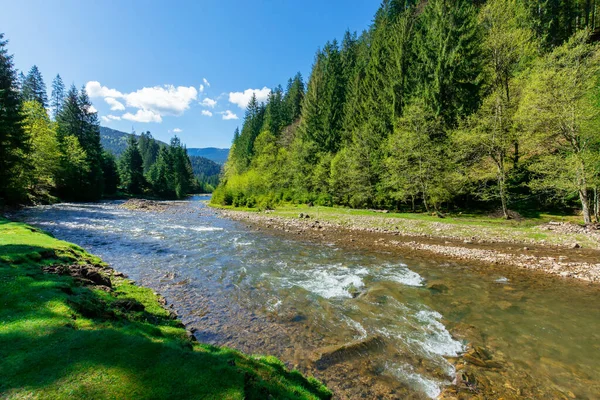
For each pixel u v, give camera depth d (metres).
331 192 41.81
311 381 5.02
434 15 33.81
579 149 19.69
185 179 96.75
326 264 13.79
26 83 56.75
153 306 7.83
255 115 94.50
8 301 5.27
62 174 47.03
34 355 3.70
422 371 5.71
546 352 6.41
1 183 30.12
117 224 25.16
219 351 4.90
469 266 13.48
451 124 29.53
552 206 25.64
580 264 12.91
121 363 3.75
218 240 19.42
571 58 20.00
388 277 11.80
